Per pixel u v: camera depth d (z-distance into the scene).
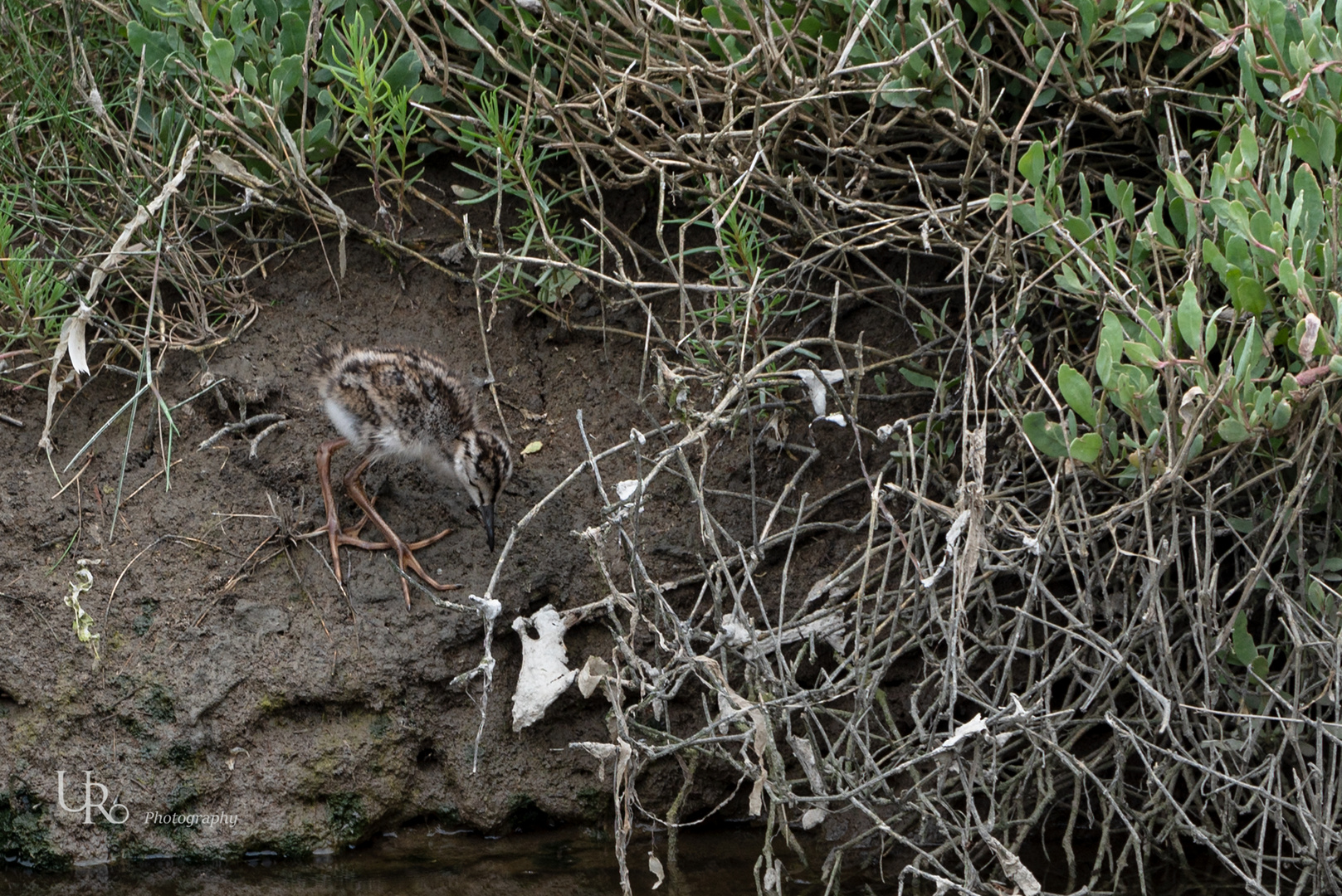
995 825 8.90
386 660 9.75
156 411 10.38
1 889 9.09
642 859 9.58
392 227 11.35
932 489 10.41
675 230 11.45
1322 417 8.80
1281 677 9.16
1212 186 9.23
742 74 10.41
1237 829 9.58
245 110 10.66
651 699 9.22
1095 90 10.38
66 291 10.60
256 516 10.09
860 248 10.32
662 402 10.65
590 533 8.95
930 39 9.66
